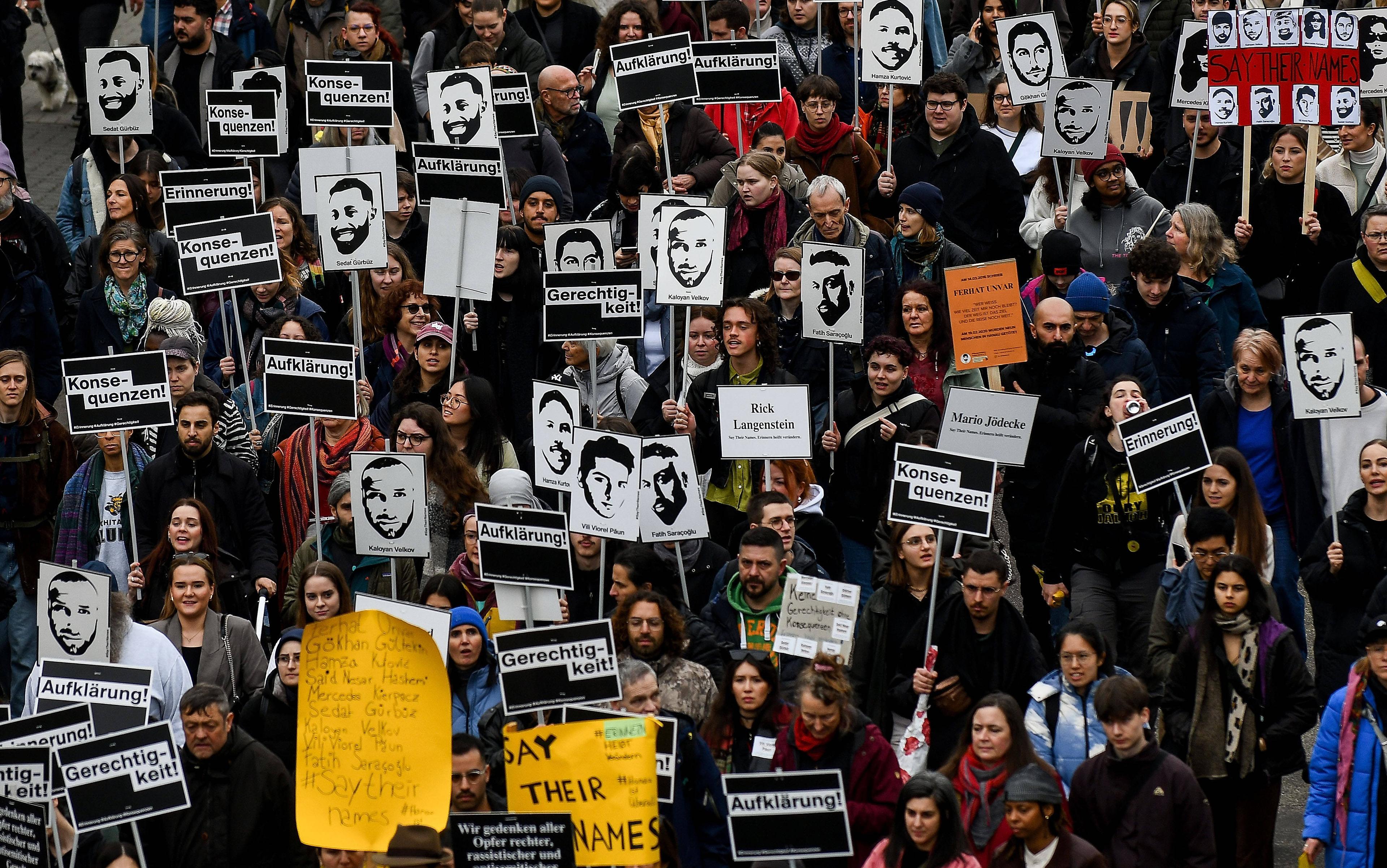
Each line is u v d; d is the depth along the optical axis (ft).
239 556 69.77
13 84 115.24
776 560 58.44
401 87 99.81
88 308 85.30
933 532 58.54
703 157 91.09
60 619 59.26
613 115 101.71
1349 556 63.16
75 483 71.36
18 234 92.22
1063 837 49.14
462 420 71.10
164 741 49.85
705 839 52.24
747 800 48.47
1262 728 55.72
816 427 72.43
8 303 85.76
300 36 106.52
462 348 80.18
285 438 76.38
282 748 57.88
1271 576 62.95
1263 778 55.83
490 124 84.99
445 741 43.37
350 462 68.18
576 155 95.66
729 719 54.70
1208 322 75.72
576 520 61.57
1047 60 90.99
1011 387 71.26
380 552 63.82
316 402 67.62
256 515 70.18
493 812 45.62
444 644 54.90
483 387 71.41
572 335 69.21
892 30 85.71
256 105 89.45
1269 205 87.25
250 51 109.81
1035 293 78.79
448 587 60.44
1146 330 76.13
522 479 66.80
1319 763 54.34
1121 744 51.34
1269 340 69.05
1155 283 75.20
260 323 82.99
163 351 67.92
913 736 56.75
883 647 59.11
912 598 59.11
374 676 43.50
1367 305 79.05
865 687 59.16
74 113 134.31
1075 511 64.44
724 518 69.77
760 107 96.89
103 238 85.30
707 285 70.74
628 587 60.44
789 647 56.03
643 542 62.80
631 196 86.79
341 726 43.45
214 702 53.57
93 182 96.17
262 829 54.19
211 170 84.28
